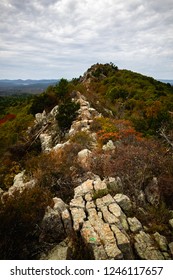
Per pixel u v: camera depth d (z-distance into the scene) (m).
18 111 42.56
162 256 5.82
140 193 8.34
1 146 22.28
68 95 23.92
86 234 6.04
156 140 14.64
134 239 6.14
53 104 23.89
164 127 17.08
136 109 31.70
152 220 7.22
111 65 67.75
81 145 12.90
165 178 8.89
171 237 6.65
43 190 8.26
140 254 5.79
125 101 35.31
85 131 14.73
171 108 32.41
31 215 6.40
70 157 11.52
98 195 7.72
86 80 60.06
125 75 57.72
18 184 11.44
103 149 11.98
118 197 7.57
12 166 14.78
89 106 21.08
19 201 6.77
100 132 14.49
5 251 5.82
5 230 5.96
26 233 6.27
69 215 6.73
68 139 15.27
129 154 10.09
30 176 11.55
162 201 8.26
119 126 16.20
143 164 9.44
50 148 16.34
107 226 6.26
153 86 49.19
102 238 5.89
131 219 6.78
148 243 6.11
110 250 5.58
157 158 10.09
